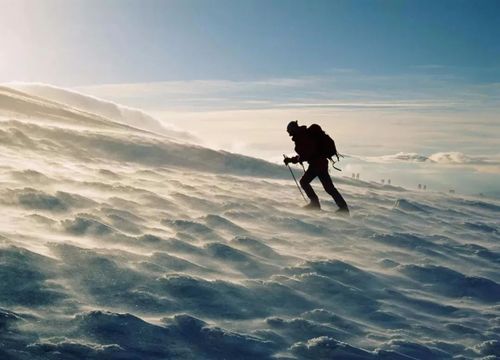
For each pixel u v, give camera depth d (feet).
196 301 17.40
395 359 15.20
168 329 14.99
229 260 21.94
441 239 30.45
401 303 19.92
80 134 52.75
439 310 19.79
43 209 25.39
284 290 19.26
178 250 22.08
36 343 13.33
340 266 22.47
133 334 14.47
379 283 21.61
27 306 15.19
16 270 16.89
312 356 14.99
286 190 44.70
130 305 16.42
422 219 36.76
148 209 28.84
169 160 52.34
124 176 38.93
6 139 44.93
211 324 15.84
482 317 19.35
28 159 39.96
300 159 35.09
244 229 27.32
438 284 22.56
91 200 27.99
